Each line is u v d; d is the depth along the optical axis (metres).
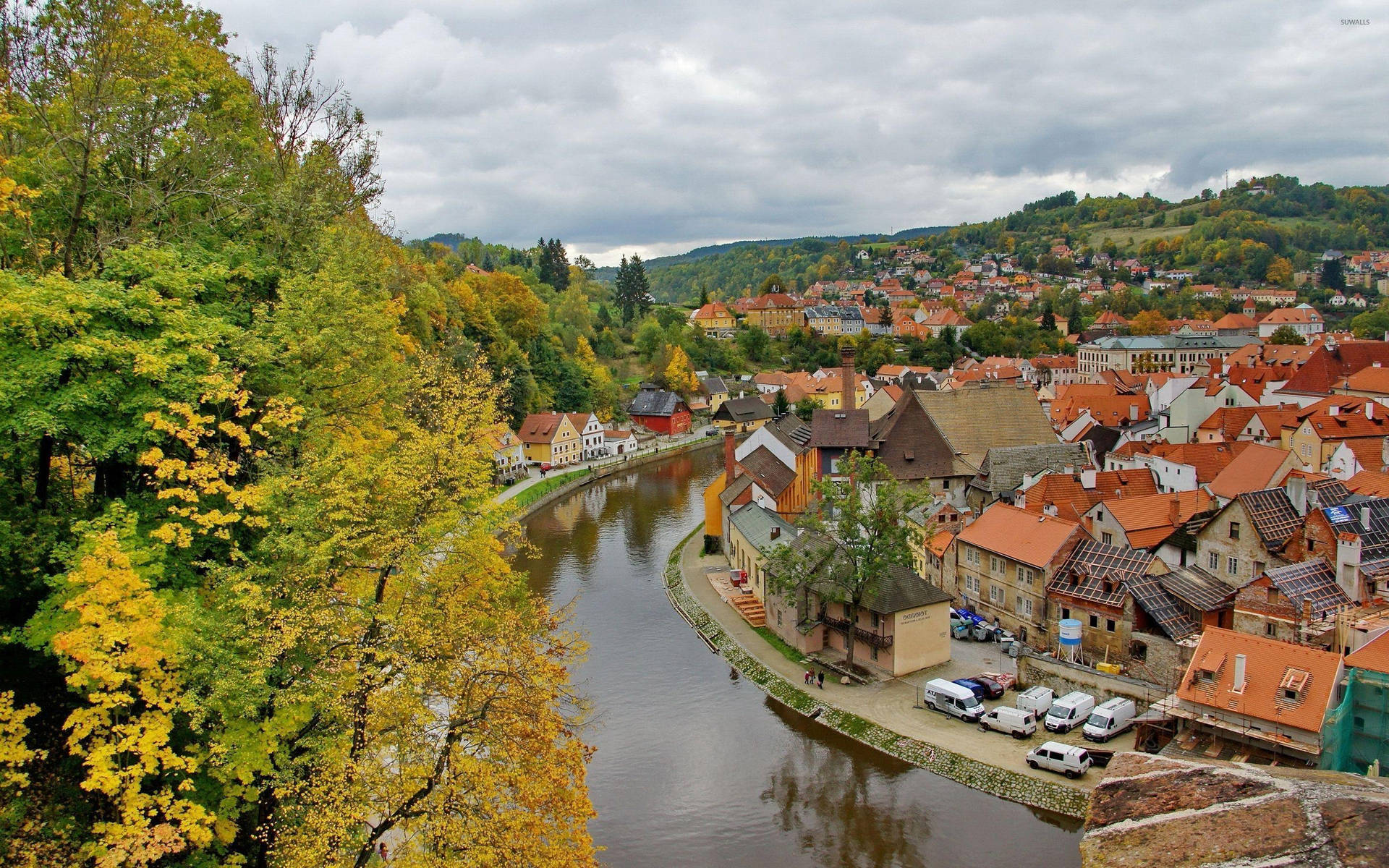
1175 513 59.16
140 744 22.42
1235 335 199.12
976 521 63.09
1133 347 190.38
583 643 31.00
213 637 25.52
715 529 84.88
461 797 26.11
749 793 43.50
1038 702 47.16
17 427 24.77
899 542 55.00
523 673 27.94
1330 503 53.28
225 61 46.97
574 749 28.11
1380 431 87.44
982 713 47.66
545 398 139.88
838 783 44.25
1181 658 46.19
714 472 130.75
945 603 55.56
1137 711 45.00
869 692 52.25
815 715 50.88
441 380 41.09
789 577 56.34
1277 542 51.12
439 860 24.66
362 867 26.41
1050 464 77.56
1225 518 53.47
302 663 27.66
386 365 40.78
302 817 27.23
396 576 30.12
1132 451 91.31
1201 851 11.65
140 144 38.53
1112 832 12.73
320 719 27.58
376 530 29.20
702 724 50.59
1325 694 35.31
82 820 25.42
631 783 44.53
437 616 29.06
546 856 25.59
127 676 22.62
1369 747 35.44
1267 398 120.88
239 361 31.48
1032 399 88.44
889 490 55.25
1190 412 108.19
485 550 31.48
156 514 29.58
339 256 39.62
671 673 57.94
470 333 130.88
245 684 24.52
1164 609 48.66
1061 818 39.50
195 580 29.28
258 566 27.80
